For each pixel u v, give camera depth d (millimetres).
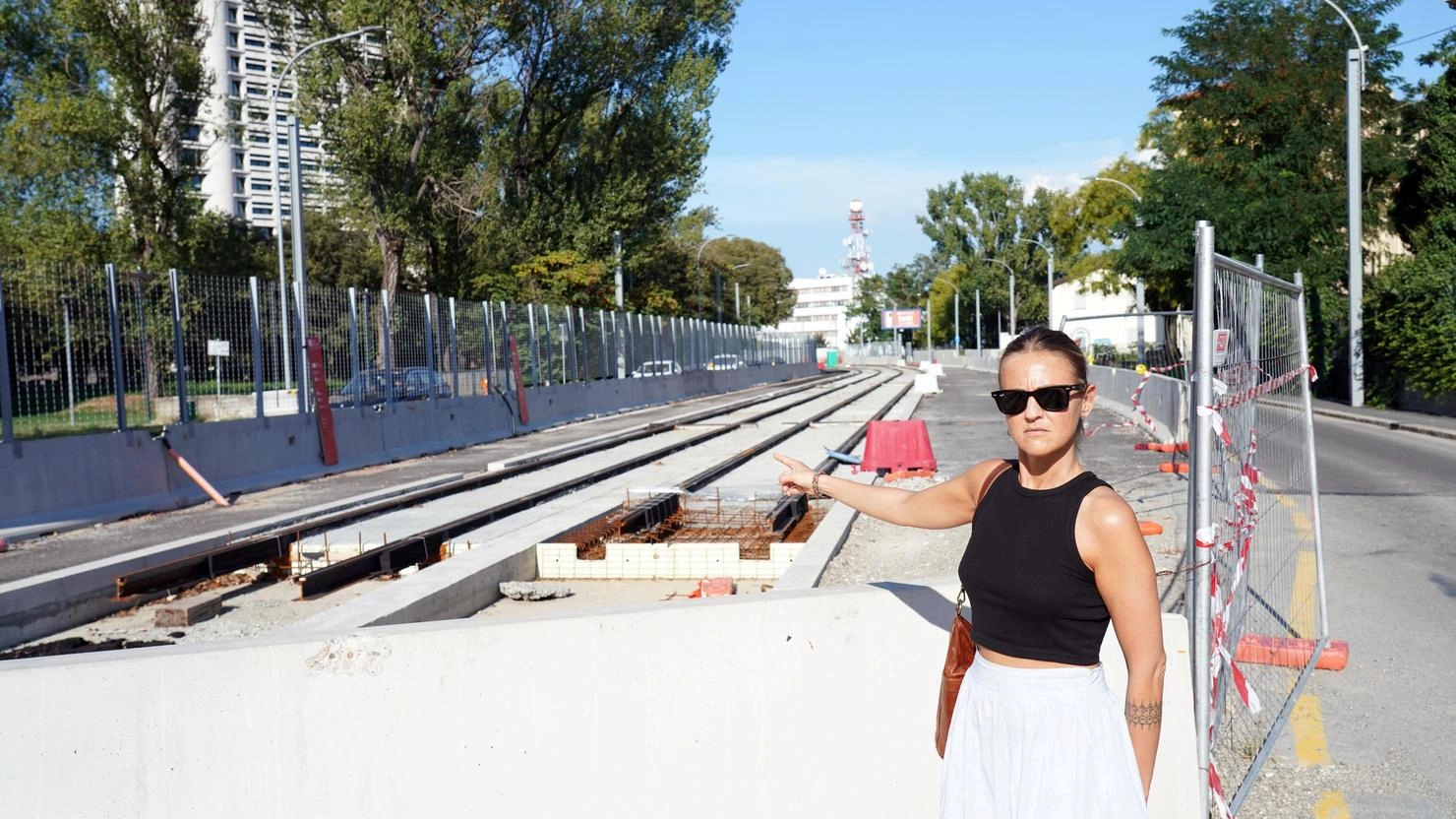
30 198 44406
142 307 17953
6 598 9414
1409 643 7781
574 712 3914
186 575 11219
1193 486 4582
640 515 13398
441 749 3814
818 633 4180
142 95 42219
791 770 4137
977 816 2947
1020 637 2898
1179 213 43531
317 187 43562
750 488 16641
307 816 3734
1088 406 2943
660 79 51188
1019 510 2908
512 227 47781
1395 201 43250
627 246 53156
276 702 3709
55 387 16188
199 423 18797
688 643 4023
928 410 37812
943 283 131875
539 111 49750
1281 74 42000
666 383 51094
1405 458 20000
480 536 12977
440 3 40188
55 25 47719
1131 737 2836
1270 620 7113
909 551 11344
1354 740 5914
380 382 25484
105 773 3568
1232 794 5102
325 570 10852
